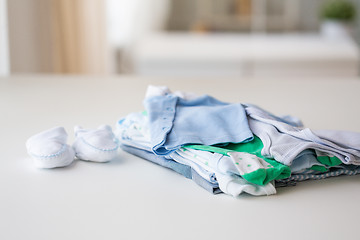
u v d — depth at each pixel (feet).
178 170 2.38
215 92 4.60
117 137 2.82
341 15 11.41
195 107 2.78
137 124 2.71
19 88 4.69
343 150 2.29
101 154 2.53
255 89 4.79
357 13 11.77
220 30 12.18
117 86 4.83
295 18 12.05
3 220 1.89
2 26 6.48
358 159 2.32
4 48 6.54
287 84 5.11
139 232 1.80
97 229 1.82
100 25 8.54
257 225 1.86
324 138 2.41
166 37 11.53
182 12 12.12
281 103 4.17
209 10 12.12
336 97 4.43
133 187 2.25
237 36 11.82
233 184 2.09
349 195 2.17
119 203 2.06
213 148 2.28
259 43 10.78
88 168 2.50
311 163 2.27
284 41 10.98
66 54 7.64
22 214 1.95
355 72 10.20
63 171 2.45
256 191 2.12
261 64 10.28
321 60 10.18
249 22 12.13
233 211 1.98
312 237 1.77
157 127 2.53
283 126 2.48
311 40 11.09
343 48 10.36
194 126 2.54
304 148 2.24
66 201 2.08
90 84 4.93
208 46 10.58
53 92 4.51
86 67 8.16
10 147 2.86
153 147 2.41
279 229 1.83
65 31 7.58
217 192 2.17
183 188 2.24
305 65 10.22
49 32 7.31
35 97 4.29
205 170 2.22
